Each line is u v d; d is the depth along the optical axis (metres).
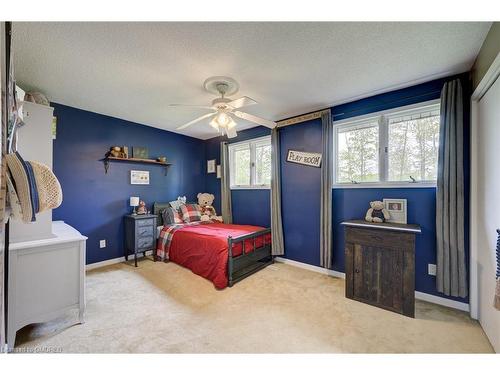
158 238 3.60
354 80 2.25
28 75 2.12
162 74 2.12
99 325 1.83
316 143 3.14
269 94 2.57
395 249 2.04
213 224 3.85
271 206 3.51
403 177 2.46
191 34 1.56
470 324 1.85
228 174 4.23
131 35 1.57
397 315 1.99
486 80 1.60
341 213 2.89
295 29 1.52
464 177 2.03
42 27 1.47
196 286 2.58
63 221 2.90
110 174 3.40
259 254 3.19
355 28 1.50
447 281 2.06
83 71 2.05
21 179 0.91
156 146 3.98
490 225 1.64
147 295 2.36
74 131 3.03
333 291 2.47
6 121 0.84
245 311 2.05
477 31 1.53
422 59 1.88
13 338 1.55
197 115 3.30
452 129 2.03
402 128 2.47
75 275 1.85
